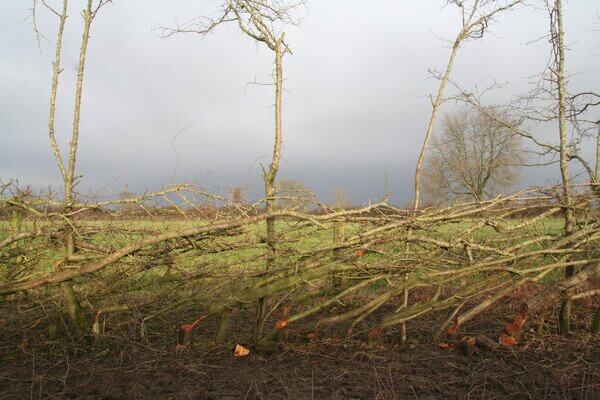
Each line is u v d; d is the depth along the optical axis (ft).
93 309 16.28
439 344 16.85
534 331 18.30
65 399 12.57
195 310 18.63
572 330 18.83
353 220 16.56
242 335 17.60
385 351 16.34
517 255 17.71
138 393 12.92
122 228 16.26
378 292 23.97
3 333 16.28
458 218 18.08
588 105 20.81
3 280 16.79
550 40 19.85
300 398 12.78
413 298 22.84
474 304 21.95
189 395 12.87
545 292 17.30
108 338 16.07
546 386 13.66
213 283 16.66
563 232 20.25
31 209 16.14
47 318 16.29
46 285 15.44
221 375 14.17
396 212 17.74
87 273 15.58
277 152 16.53
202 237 16.17
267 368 14.80
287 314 16.19
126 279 16.58
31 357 15.28
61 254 17.02
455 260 17.31
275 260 16.33
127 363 14.83
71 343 15.89
